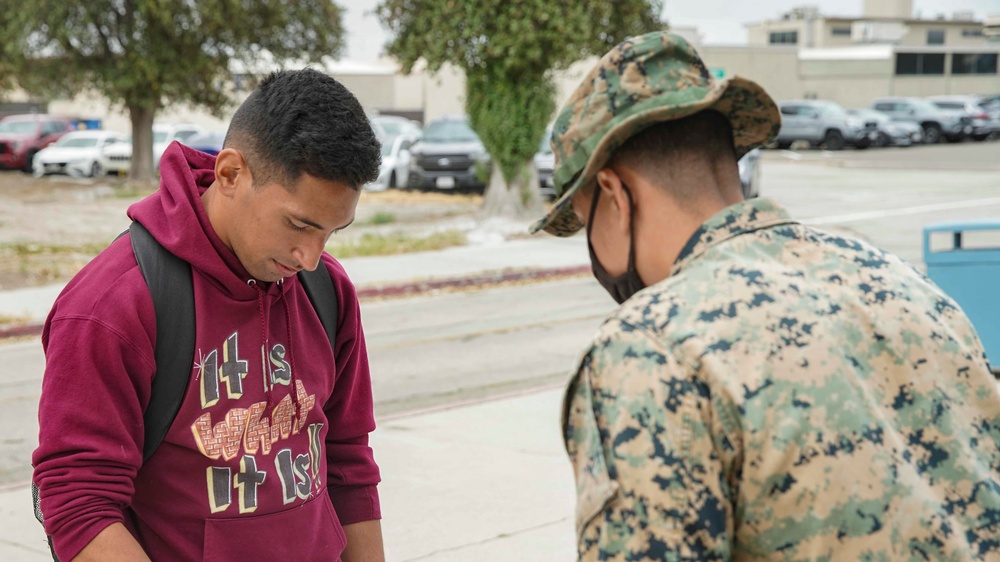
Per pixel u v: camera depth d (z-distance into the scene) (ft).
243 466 6.35
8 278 43.19
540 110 57.52
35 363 29.68
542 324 33.86
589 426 4.59
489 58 55.88
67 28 81.35
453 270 44.57
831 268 4.90
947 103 147.74
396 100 166.09
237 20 83.56
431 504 16.42
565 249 50.80
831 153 129.90
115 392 5.92
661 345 4.48
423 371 27.04
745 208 4.98
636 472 4.37
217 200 6.22
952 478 4.65
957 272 23.41
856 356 4.66
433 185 78.02
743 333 4.50
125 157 100.63
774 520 4.41
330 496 7.38
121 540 5.83
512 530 15.30
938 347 4.85
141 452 6.15
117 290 5.98
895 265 5.15
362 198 76.64
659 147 4.91
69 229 61.11
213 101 90.17
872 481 4.42
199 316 6.18
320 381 6.84
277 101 5.91
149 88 86.38
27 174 109.60
